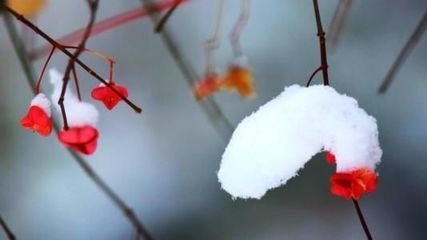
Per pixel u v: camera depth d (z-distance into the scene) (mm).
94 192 915
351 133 437
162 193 924
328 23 932
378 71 932
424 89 930
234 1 927
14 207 910
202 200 922
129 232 901
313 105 441
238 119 917
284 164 439
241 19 668
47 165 926
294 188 915
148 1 638
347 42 932
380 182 919
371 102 932
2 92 924
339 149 437
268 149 440
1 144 924
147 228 906
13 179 922
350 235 904
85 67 472
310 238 897
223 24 917
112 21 730
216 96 922
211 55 750
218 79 648
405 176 919
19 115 930
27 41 676
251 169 440
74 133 484
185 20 928
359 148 436
